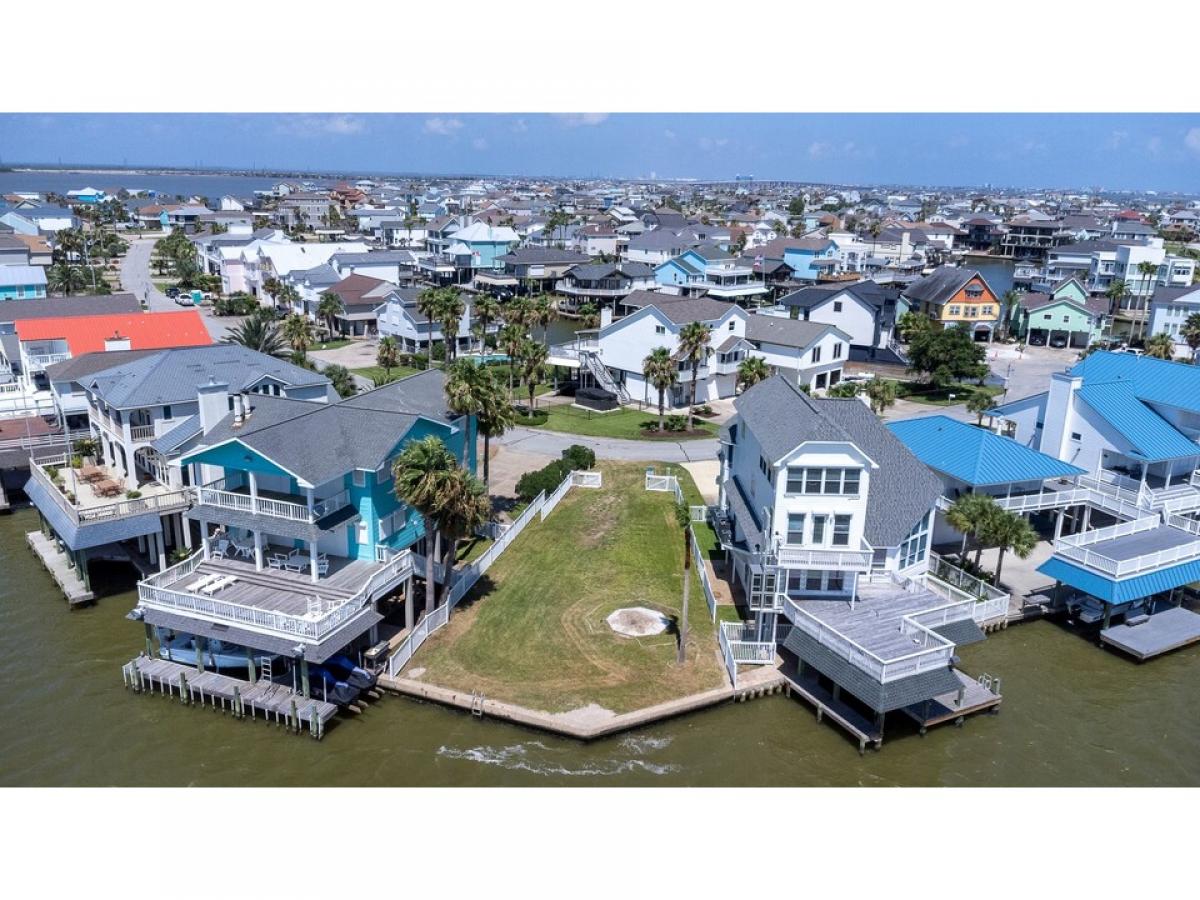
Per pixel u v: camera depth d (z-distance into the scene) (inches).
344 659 1456.7
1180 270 5447.8
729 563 1911.9
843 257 6387.8
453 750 1316.4
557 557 1921.8
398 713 1400.1
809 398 1771.7
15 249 4879.4
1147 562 1686.8
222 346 2256.4
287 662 1475.1
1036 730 1412.4
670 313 3189.0
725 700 1440.7
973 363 3508.9
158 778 1244.5
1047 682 1546.5
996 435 1982.0
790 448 1478.8
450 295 3403.1
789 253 6058.1
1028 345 4606.3
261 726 1371.8
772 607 1525.6
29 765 1266.0
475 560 1882.4
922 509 1592.0
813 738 1374.3
